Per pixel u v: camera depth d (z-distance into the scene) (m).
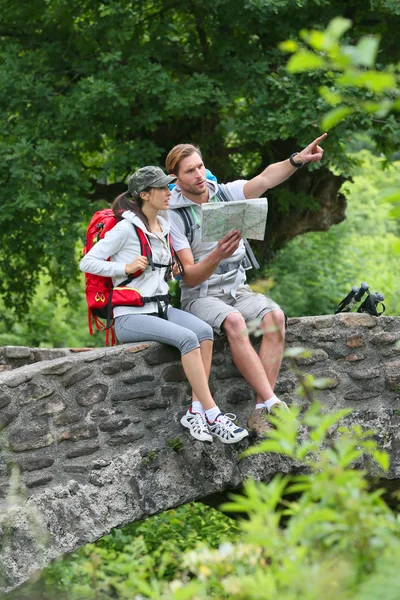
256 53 28.94
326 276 44.25
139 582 6.66
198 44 30.33
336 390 15.31
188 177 13.52
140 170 12.95
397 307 43.03
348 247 47.12
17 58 29.00
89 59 29.61
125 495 13.05
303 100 26.53
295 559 5.46
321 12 28.88
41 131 28.56
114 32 27.69
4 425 12.18
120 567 9.57
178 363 13.77
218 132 30.61
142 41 30.20
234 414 14.38
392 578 5.04
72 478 12.77
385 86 4.53
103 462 13.02
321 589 5.09
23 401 12.40
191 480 13.58
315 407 6.08
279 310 13.83
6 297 35.44
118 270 12.81
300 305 42.09
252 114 27.78
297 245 43.88
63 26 30.34
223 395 14.41
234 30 29.33
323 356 15.23
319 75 26.58
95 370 13.09
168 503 13.33
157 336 13.02
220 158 31.86
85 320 50.12
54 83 29.58
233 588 5.70
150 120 27.73
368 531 5.57
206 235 12.59
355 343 15.46
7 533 11.27
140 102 28.77
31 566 11.77
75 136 28.81
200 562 6.51
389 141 30.78
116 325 13.38
